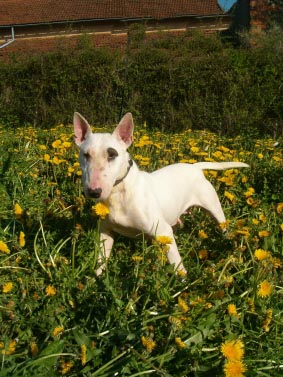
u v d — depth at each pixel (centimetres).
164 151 194
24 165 171
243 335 83
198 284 92
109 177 103
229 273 100
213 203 134
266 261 93
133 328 81
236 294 96
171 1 639
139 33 417
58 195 144
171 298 85
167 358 75
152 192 115
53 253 106
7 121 382
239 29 708
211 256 112
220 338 81
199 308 81
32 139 226
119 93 385
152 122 378
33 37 621
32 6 640
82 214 125
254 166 182
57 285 94
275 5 661
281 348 83
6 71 410
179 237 128
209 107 363
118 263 108
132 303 84
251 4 662
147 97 379
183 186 128
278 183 167
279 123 349
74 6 633
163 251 96
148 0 641
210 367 75
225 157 189
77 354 75
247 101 355
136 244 119
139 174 112
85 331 84
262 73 359
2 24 613
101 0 637
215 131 355
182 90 372
